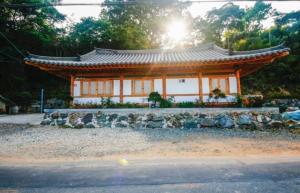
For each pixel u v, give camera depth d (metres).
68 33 36.91
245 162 6.12
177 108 12.45
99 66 13.43
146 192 4.16
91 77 15.12
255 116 11.81
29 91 28.28
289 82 28.58
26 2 28.73
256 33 39.41
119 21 41.22
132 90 14.85
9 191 4.31
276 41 33.81
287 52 11.97
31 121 14.16
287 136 9.92
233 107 12.98
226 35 39.41
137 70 14.70
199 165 5.88
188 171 5.37
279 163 5.97
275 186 4.37
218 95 13.27
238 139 9.35
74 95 14.91
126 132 10.79
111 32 34.53
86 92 15.01
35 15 31.03
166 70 14.66
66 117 12.59
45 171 5.50
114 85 14.97
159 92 14.70
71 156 7.08
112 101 14.48
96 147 8.16
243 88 27.89
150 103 14.06
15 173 5.36
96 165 6.01
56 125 12.52
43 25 32.06
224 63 13.16
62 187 4.48
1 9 27.19
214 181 4.68
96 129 11.59
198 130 11.25
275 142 8.77
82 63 13.42
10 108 22.62
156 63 13.10
